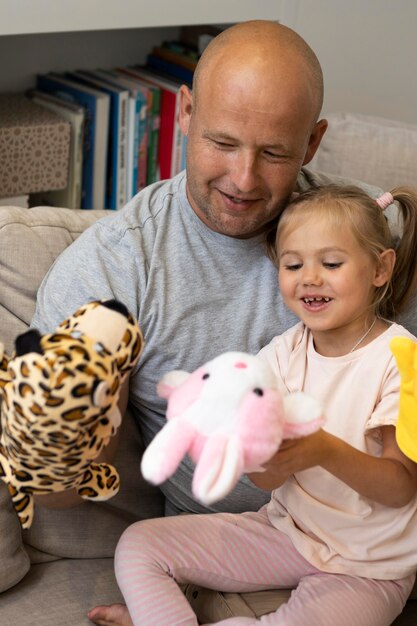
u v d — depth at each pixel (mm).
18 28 1800
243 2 2098
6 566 1301
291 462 1099
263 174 1279
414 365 1060
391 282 1432
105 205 2221
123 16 1927
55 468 929
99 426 923
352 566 1282
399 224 1480
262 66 1234
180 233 1370
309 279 1291
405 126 1800
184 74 2266
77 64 2303
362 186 1527
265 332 1390
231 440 917
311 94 1280
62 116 2094
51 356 854
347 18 2268
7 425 903
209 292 1365
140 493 1465
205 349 1359
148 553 1279
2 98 2162
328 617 1219
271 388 957
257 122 1237
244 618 1235
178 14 2010
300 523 1324
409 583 1309
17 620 1270
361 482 1193
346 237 1289
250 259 1382
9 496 1314
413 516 1284
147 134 2211
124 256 1347
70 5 1851
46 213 1481
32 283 1404
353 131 1771
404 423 1108
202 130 1275
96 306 929
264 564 1332
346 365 1324
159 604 1239
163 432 947
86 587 1357
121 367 909
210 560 1313
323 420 999
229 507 1424
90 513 1412
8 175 1983
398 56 2391
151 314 1334
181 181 1409
